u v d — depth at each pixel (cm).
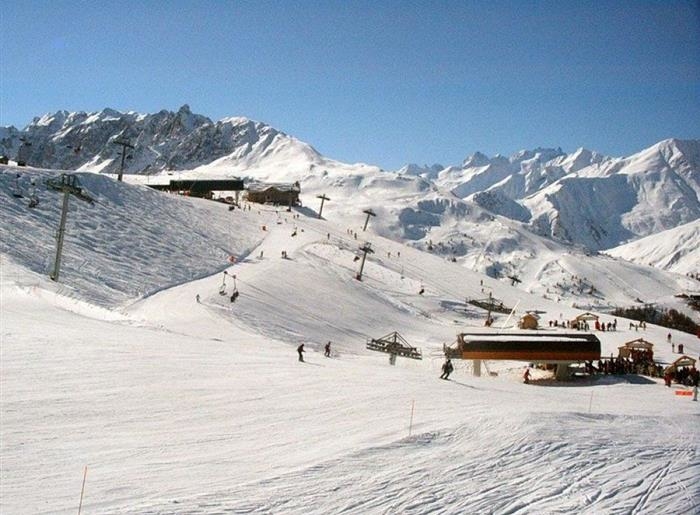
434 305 9519
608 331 8538
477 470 1903
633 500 1697
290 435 2323
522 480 1827
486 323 8919
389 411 2706
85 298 5903
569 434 2275
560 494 1730
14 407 2425
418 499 1680
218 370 3462
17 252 6619
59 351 3456
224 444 2188
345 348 6334
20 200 8538
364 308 8238
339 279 9350
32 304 4825
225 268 8875
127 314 5822
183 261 8625
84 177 10462
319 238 12288
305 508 1609
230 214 12762
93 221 8900
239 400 2822
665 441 2280
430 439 2211
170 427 2359
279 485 1761
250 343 5281
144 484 1770
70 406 2506
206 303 6694
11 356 3222
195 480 1812
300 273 9088
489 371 5588
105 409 2512
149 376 3130
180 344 4262
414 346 6862
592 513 1611
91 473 1844
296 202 18825
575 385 4912
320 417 2592
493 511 1616
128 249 8331
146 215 10244
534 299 11725
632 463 1997
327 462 1956
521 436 2216
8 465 1861
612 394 4125
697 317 18862
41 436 2141
